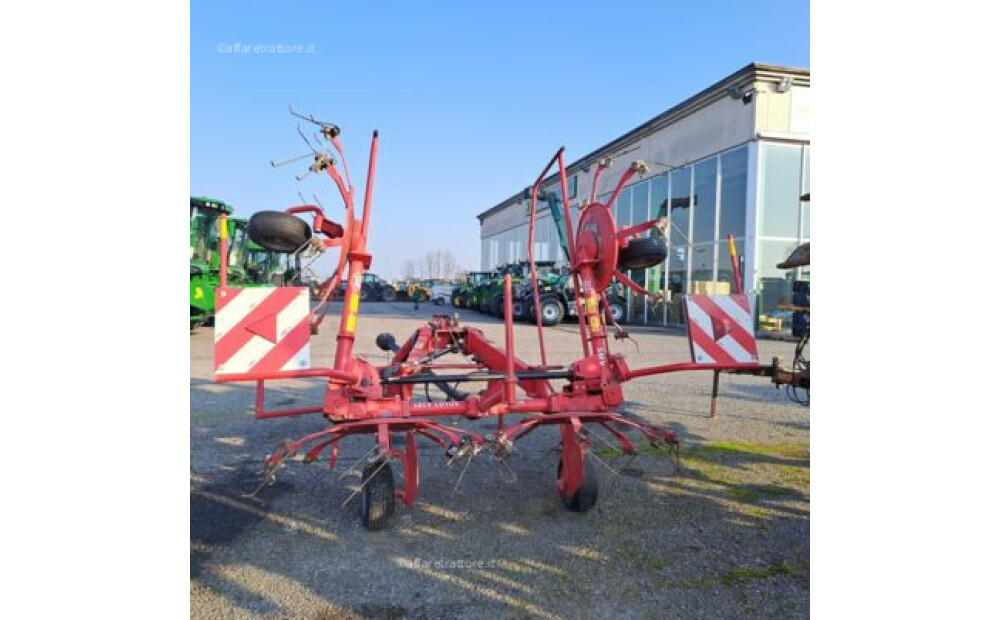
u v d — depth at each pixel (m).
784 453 4.35
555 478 3.81
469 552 2.79
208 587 2.46
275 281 14.96
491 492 3.55
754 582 2.55
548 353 9.70
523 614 2.31
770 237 14.48
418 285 35.53
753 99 14.29
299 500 3.38
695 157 16.38
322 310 3.13
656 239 3.67
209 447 4.34
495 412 3.17
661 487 3.65
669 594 2.46
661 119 17.55
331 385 3.03
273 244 2.99
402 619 2.27
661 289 17.89
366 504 2.95
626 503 3.39
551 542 2.91
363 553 2.77
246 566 2.64
